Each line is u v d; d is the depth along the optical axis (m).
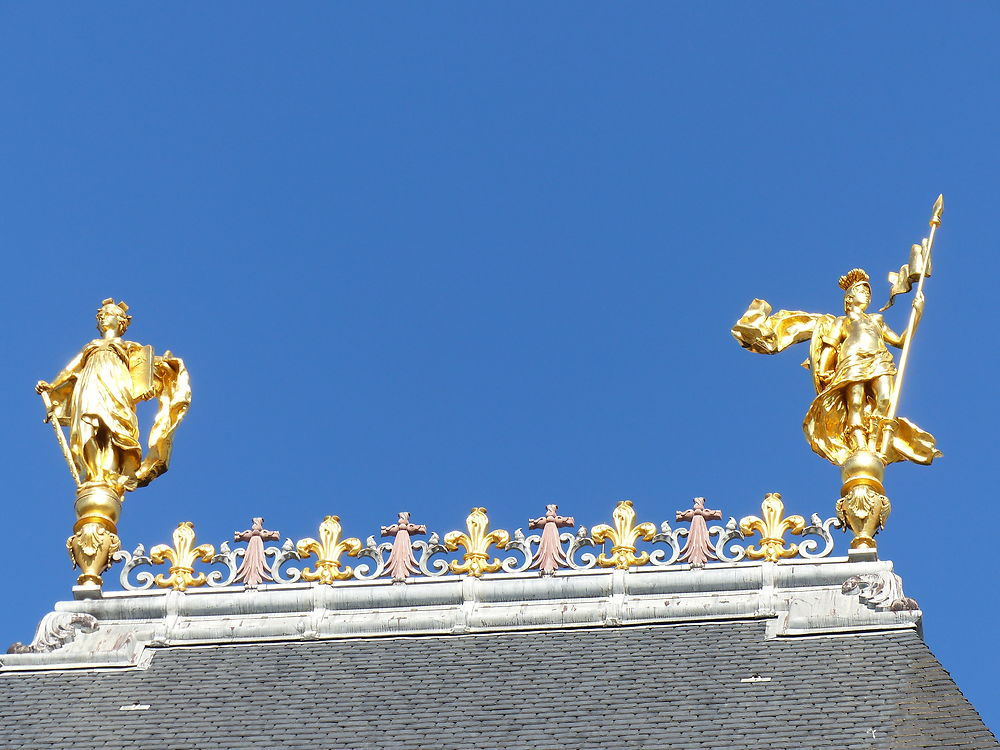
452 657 68.00
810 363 75.94
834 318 76.44
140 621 70.94
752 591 69.38
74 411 75.69
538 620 69.44
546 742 61.34
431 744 61.78
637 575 69.81
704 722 61.81
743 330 76.38
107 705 66.25
